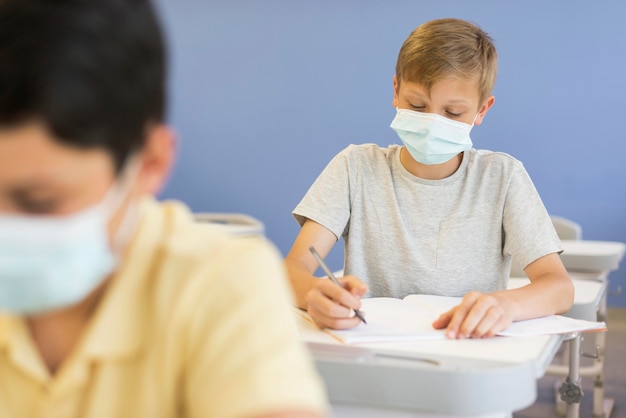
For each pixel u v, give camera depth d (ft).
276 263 2.00
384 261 5.66
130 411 1.88
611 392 10.38
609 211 15.20
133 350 1.87
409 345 4.00
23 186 1.56
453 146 5.34
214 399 1.77
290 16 16.35
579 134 15.20
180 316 1.86
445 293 5.54
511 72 15.37
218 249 1.94
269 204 16.84
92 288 1.86
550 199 15.46
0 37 1.50
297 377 1.77
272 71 16.56
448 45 5.19
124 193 1.72
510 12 15.28
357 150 5.89
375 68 16.06
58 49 1.49
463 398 3.36
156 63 1.65
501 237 5.60
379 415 3.56
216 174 17.04
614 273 15.17
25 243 1.64
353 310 4.33
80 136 1.53
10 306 1.76
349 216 5.78
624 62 14.88
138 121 1.64
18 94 1.47
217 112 16.92
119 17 1.57
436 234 5.61
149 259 1.91
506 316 4.34
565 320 4.62
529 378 3.49
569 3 14.99
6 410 1.92
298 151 16.60
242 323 1.83
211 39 16.80
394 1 15.83
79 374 1.85
